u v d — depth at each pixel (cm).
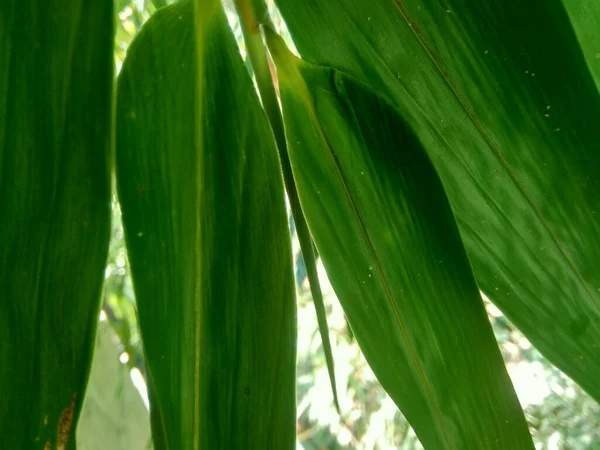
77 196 10
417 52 13
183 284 11
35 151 10
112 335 27
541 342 14
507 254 14
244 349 11
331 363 13
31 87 11
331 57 14
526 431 13
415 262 14
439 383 13
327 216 14
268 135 12
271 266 12
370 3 13
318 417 64
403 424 65
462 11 13
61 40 11
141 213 11
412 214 14
